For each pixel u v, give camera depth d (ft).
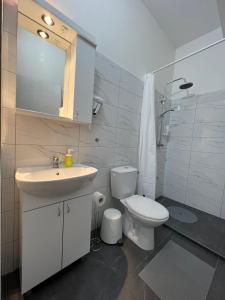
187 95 7.87
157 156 8.03
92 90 4.27
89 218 3.92
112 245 4.74
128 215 5.23
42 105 3.76
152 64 6.88
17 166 3.42
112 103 5.30
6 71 3.04
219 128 6.86
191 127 7.75
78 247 3.78
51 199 3.12
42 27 3.54
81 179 3.20
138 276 3.75
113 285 3.49
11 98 3.16
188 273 3.93
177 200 8.34
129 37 5.61
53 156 3.98
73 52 3.91
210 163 7.15
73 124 4.32
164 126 8.25
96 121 4.89
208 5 5.85
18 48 3.32
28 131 3.50
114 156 5.67
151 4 6.00
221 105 6.79
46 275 3.26
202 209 7.41
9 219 3.40
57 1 3.64
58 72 3.97
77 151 4.51
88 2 4.24
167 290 3.45
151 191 6.18
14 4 2.97
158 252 4.59
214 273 3.97
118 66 5.33
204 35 7.37
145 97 6.31
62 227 3.38
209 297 3.35
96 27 4.52
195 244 5.07
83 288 3.38
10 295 3.11
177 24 6.90
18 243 3.58
